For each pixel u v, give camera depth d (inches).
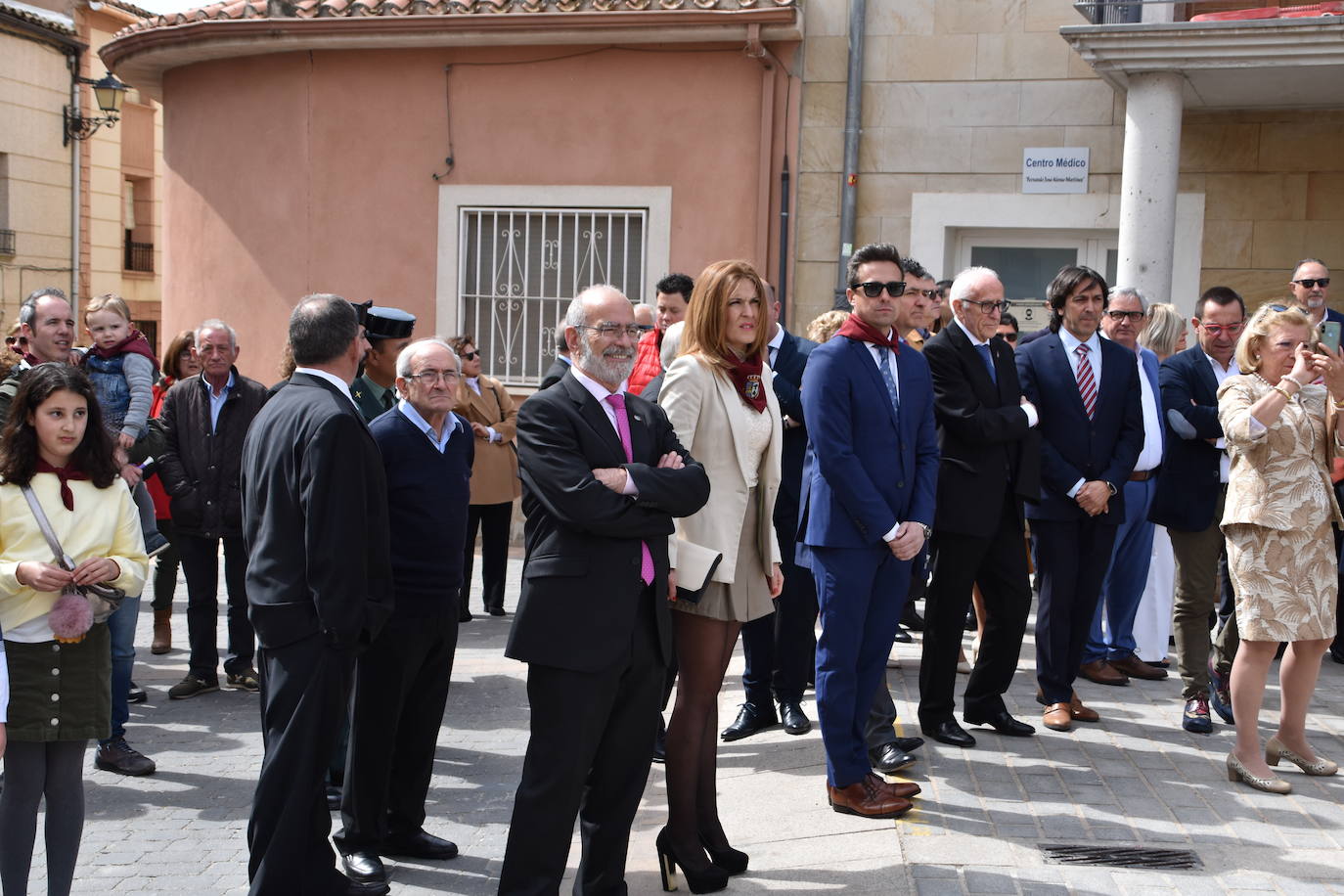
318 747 158.7
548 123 428.8
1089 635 255.9
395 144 442.6
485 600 359.9
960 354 209.5
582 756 149.6
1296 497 196.2
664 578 155.3
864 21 399.9
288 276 458.0
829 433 183.5
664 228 421.4
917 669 265.1
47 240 857.5
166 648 316.5
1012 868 165.2
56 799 161.2
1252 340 202.8
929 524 188.4
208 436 273.0
